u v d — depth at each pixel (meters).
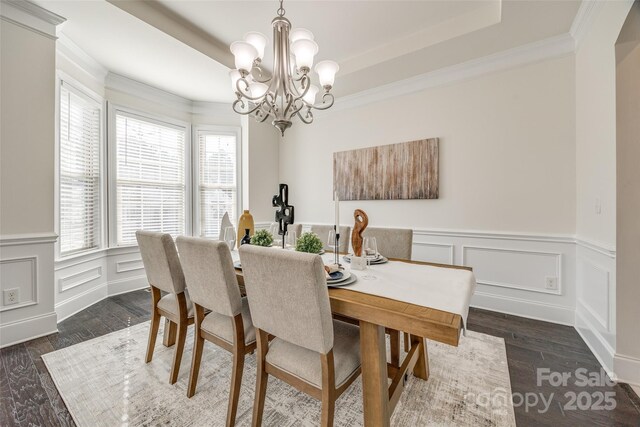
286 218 2.17
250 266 1.15
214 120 4.05
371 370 1.14
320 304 1.02
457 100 2.88
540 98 2.48
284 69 1.85
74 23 2.25
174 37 2.42
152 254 1.69
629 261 1.65
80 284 2.77
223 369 1.79
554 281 2.44
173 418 1.38
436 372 1.73
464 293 1.24
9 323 2.05
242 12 2.29
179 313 1.65
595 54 1.97
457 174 2.89
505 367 1.78
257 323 1.22
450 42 2.42
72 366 1.80
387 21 2.38
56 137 2.50
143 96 3.44
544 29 2.24
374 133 3.44
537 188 2.51
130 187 3.37
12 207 2.07
